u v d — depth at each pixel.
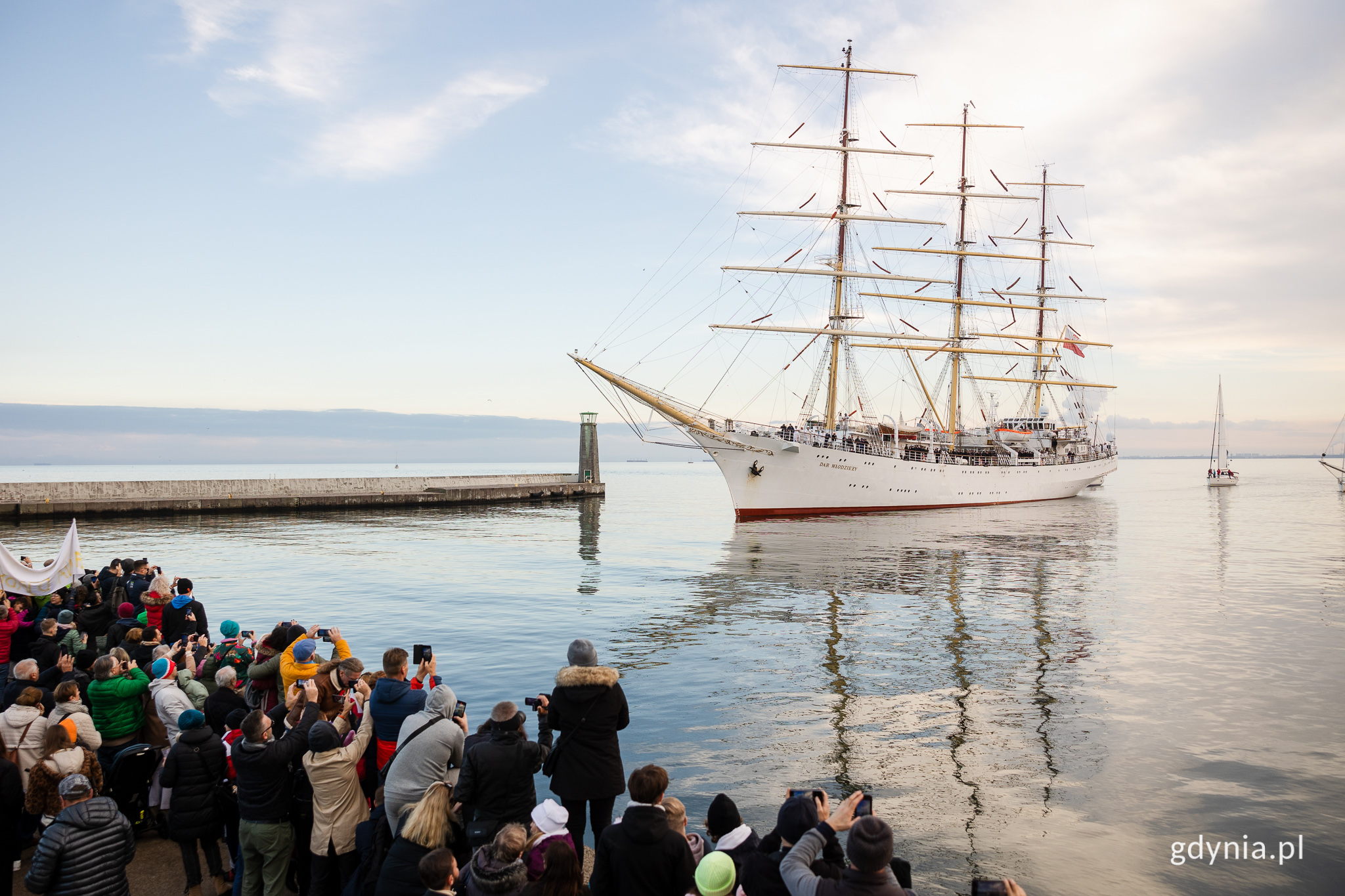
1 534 59.75
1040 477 100.38
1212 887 10.78
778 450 71.88
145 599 16.64
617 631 27.05
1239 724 17.58
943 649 24.62
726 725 17.39
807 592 35.38
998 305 93.25
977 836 12.23
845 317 81.88
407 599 33.16
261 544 55.19
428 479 103.69
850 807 6.50
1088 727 17.34
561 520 79.12
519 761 7.39
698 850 7.50
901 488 80.94
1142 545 54.69
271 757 7.80
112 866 6.96
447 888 5.79
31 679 9.70
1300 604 32.44
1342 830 12.52
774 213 79.56
